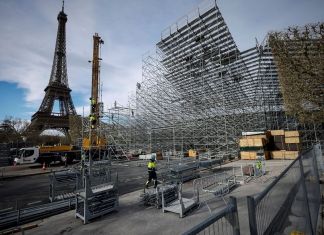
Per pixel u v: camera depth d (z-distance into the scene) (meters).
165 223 7.99
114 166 27.22
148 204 10.15
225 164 23.28
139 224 8.05
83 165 15.41
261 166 16.95
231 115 31.62
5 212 8.95
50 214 9.54
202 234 2.81
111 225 8.12
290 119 32.69
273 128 33.69
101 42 34.09
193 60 29.98
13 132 61.53
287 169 4.00
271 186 3.17
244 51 24.81
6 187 17.09
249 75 29.05
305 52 15.76
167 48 31.36
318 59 15.25
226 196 10.98
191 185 14.03
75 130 53.19
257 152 25.78
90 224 8.33
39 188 15.88
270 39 17.88
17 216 8.73
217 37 25.59
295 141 26.81
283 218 3.50
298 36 16.17
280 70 17.78
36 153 31.92
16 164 31.75
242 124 33.47
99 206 8.98
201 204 9.92
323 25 15.21
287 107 18.16
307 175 5.70
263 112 34.44
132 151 38.84
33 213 9.11
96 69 33.12
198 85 31.92
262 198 2.82
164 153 35.94
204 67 29.06
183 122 33.16
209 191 10.77
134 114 40.03
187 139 34.00
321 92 15.86
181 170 15.42
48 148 32.84
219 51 26.19
